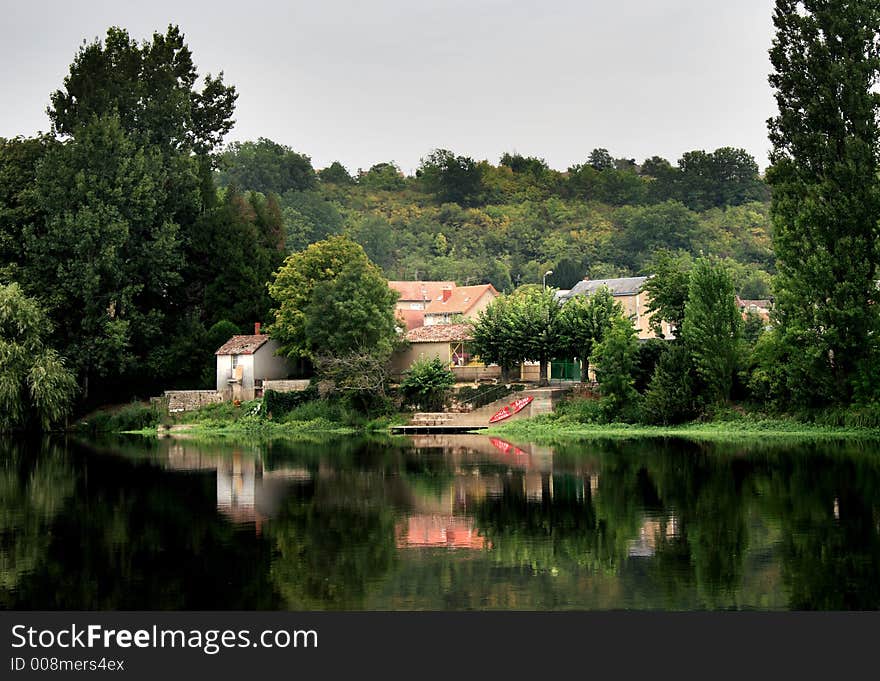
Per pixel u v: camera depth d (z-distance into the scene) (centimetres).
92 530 3644
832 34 6662
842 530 3366
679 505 3934
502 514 3856
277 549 3278
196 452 6719
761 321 9781
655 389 7319
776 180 6869
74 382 8800
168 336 10219
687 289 8025
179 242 10031
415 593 2755
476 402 8356
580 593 2730
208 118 11488
